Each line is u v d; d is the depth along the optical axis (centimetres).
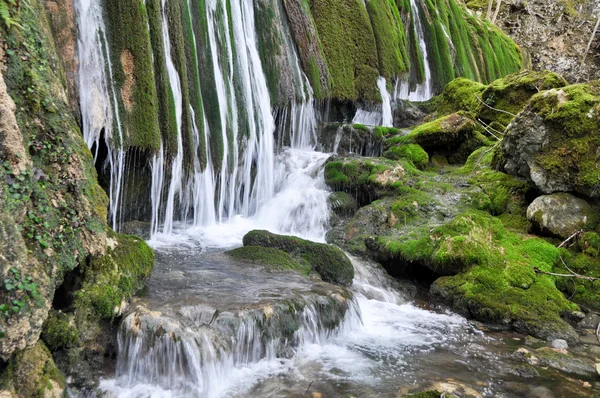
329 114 1352
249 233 754
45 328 396
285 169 1072
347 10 1435
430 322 609
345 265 689
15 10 440
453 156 1104
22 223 379
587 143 732
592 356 527
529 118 800
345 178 962
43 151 421
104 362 439
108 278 473
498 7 3209
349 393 432
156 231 782
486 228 733
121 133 693
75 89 636
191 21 887
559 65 3181
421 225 804
